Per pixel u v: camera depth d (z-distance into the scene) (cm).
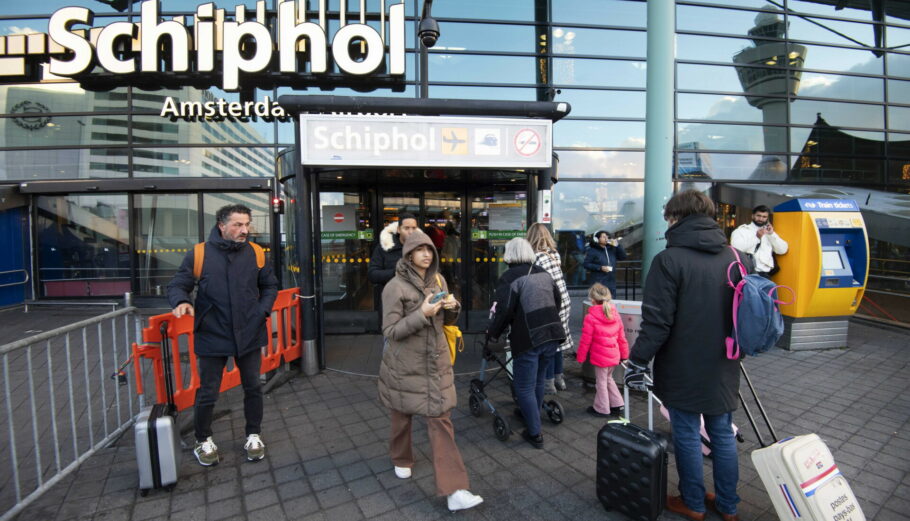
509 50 935
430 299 240
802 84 1038
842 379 451
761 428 349
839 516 204
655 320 226
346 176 623
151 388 446
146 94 891
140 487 262
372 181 662
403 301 251
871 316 743
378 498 262
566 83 950
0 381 465
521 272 322
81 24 872
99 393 432
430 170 587
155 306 902
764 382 443
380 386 264
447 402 248
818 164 1047
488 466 299
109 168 902
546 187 477
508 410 391
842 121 1057
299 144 453
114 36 833
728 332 224
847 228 540
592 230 961
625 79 965
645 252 500
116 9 889
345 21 866
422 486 275
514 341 320
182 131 898
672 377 230
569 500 260
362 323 664
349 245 674
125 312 350
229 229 290
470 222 687
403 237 406
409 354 251
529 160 452
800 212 534
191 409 382
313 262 483
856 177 1069
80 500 259
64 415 383
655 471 227
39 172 906
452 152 440
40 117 904
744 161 1013
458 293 691
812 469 206
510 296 316
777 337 211
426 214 681
